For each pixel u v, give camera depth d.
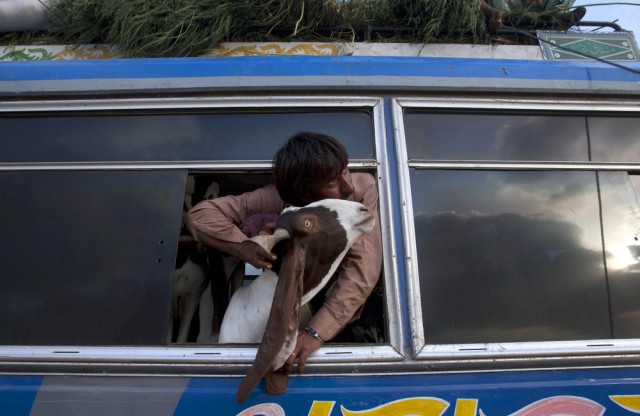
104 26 2.95
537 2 3.22
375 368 1.56
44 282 1.69
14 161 1.82
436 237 1.74
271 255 1.46
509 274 1.73
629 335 1.71
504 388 1.55
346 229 1.54
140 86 1.87
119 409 1.52
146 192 1.78
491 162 1.84
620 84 1.96
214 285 1.98
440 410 1.52
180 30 2.79
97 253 1.72
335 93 1.88
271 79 1.88
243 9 2.87
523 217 1.80
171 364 1.58
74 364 1.59
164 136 1.84
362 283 1.60
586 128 1.94
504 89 1.90
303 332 1.55
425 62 1.95
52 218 1.75
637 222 1.84
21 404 1.54
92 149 1.83
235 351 1.58
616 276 1.77
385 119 1.86
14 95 1.87
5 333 1.65
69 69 1.91
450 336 1.63
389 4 2.99
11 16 2.95
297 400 1.51
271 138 1.84
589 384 1.58
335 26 3.00
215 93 1.87
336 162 1.56
